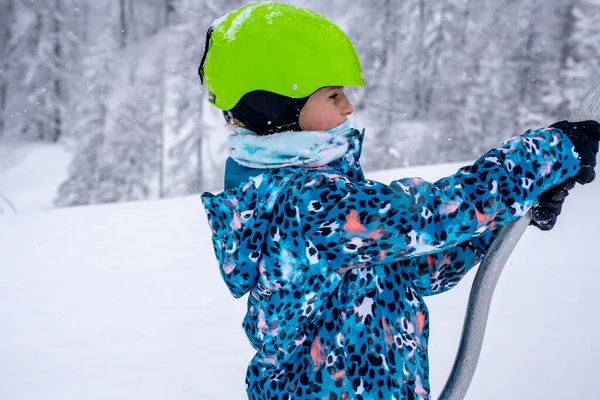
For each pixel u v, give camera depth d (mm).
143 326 4516
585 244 5242
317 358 1119
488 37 38281
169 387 3365
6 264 7207
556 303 3814
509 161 1050
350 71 1143
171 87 34188
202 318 4559
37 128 45125
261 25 1124
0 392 3543
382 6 40688
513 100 34938
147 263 6625
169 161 37844
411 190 1048
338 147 1114
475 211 1044
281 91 1115
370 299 1134
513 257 4988
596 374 2791
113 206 10789
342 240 1055
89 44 55156
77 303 5359
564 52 32469
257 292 1171
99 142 33781
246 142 1154
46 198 38469
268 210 1101
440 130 37188
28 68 43594
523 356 3070
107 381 3557
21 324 4895
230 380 3387
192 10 32719
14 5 46938
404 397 1115
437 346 3361
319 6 49406
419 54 40875
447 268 1271
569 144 1068
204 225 8594
